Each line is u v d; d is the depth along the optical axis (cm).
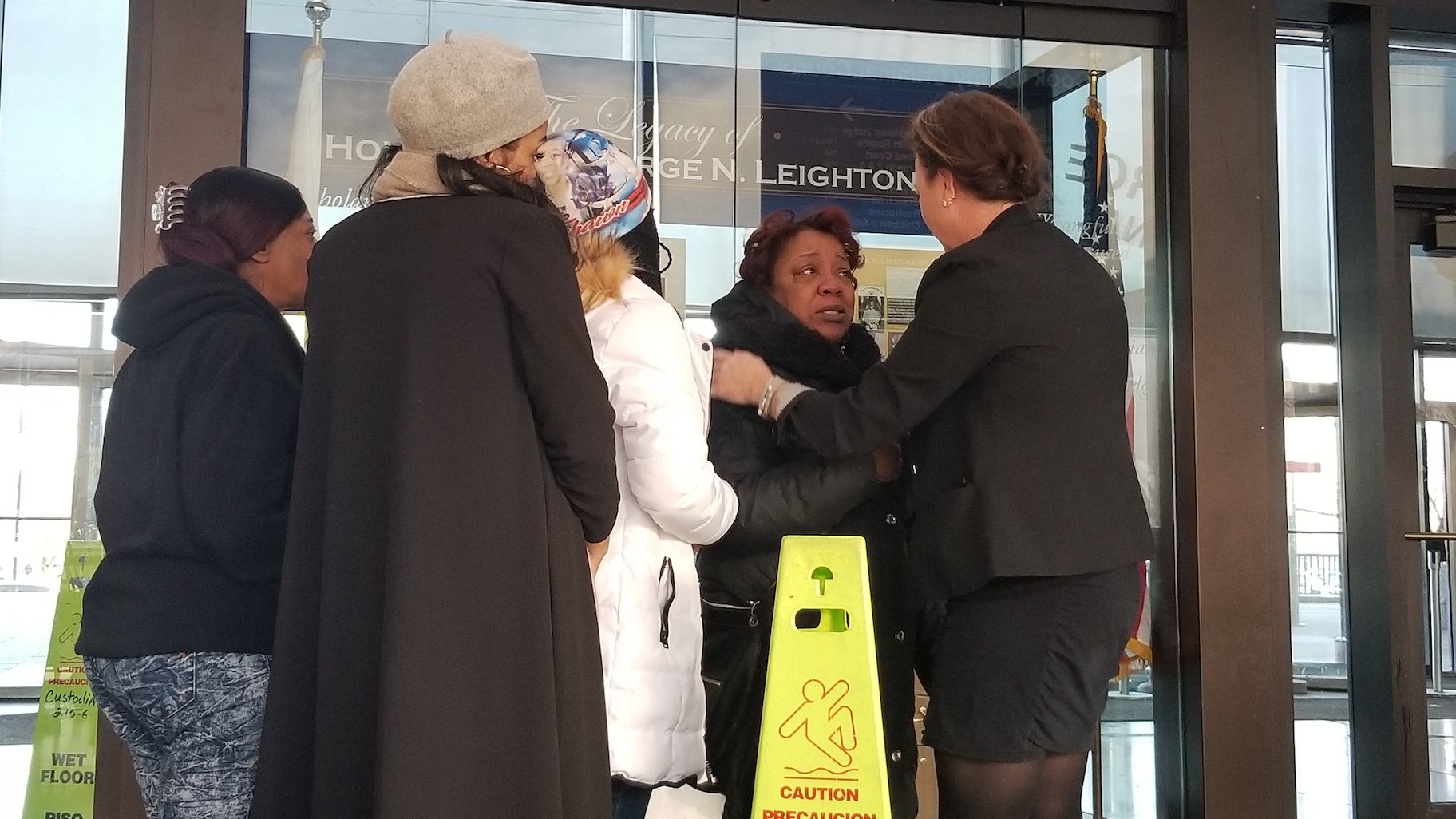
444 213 164
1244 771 299
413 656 151
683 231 291
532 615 158
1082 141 314
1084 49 314
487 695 154
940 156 221
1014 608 207
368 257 165
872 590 262
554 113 288
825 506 265
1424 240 343
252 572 172
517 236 163
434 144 167
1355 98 336
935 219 229
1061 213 312
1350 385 338
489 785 153
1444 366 340
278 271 197
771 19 298
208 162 268
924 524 219
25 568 379
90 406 384
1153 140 318
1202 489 304
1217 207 310
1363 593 332
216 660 171
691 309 289
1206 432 305
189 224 191
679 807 255
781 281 288
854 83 302
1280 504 309
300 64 278
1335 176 343
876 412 219
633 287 197
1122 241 315
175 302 177
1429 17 335
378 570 157
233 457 170
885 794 194
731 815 261
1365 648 331
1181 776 306
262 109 276
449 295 160
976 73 309
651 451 186
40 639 381
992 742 205
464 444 157
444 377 158
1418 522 329
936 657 219
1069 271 214
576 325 165
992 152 219
